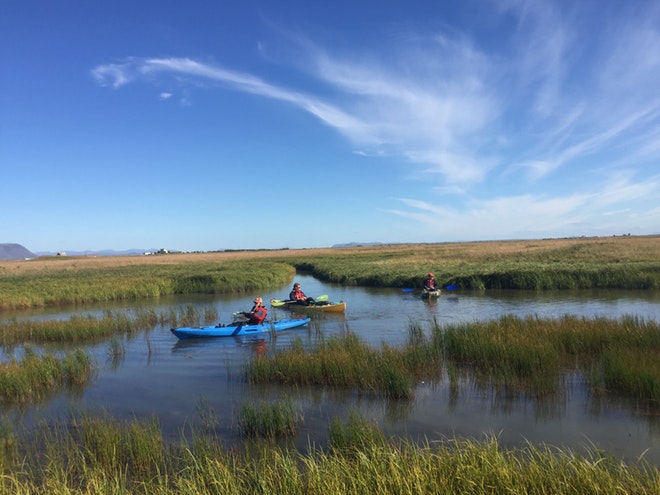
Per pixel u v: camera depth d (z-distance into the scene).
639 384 9.95
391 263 54.94
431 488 5.61
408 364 12.28
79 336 18.56
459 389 11.04
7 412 10.49
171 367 14.20
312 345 15.98
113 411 10.38
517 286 32.41
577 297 27.61
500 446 8.00
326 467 6.26
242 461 7.53
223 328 18.41
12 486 6.38
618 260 42.50
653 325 14.53
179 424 9.51
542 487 5.48
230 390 11.71
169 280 39.44
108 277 45.88
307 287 40.22
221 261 79.44
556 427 8.73
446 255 66.19
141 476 7.12
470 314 22.78
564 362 12.48
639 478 5.79
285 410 9.08
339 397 10.81
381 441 7.55
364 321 21.23
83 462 7.17
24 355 15.41
